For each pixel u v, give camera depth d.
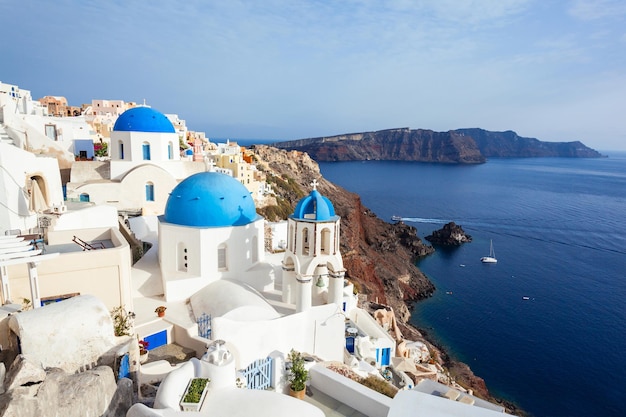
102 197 32.09
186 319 20.20
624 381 44.66
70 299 12.55
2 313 13.03
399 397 7.89
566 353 50.09
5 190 18.22
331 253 21.42
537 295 69.25
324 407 14.66
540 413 39.22
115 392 11.12
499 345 51.88
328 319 21.31
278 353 16.73
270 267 24.64
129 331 15.73
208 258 22.44
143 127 34.09
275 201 75.31
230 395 11.59
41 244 16.36
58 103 83.44
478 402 11.48
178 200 23.08
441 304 65.44
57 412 9.05
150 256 26.28
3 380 9.06
